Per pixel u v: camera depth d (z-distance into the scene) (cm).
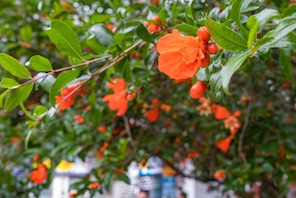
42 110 64
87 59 64
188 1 58
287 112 128
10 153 131
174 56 45
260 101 124
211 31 42
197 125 160
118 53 64
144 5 97
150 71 73
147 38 63
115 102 78
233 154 119
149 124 159
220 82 45
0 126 136
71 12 102
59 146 115
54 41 59
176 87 129
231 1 50
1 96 55
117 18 83
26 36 124
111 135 131
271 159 120
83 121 123
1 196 130
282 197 134
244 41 42
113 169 105
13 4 133
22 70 56
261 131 121
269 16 45
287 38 43
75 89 62
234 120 108
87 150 120
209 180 193
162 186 308
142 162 131
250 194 176
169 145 171
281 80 116
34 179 114
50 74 58
